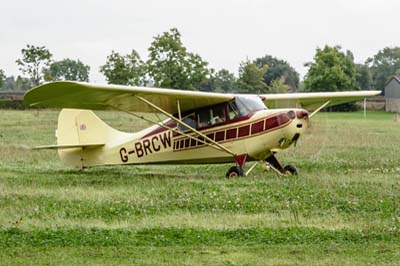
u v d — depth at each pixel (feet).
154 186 80.59
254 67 463.01
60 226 54.75
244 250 46.50
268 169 96.17
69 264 43.21
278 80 482.28
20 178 89.04
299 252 45.75
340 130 210.18
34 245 48.16
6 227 54.08
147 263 43.37
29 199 69.31
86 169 104.32
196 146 96.32
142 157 101.14
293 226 53.88
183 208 63.46
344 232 51.42
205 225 54.80
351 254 45.06
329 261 43.37
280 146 92.12
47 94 83.20
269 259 44.04
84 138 104.42
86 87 81.25
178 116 96.63
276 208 62.64
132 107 95.20
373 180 83.15
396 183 80.02
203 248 47.11
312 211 60.70
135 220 57.52
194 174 97.19
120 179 89.10
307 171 97.86
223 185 79.97
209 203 65.46
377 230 51.83
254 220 56.59
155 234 51.42
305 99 110.01
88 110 104.22
